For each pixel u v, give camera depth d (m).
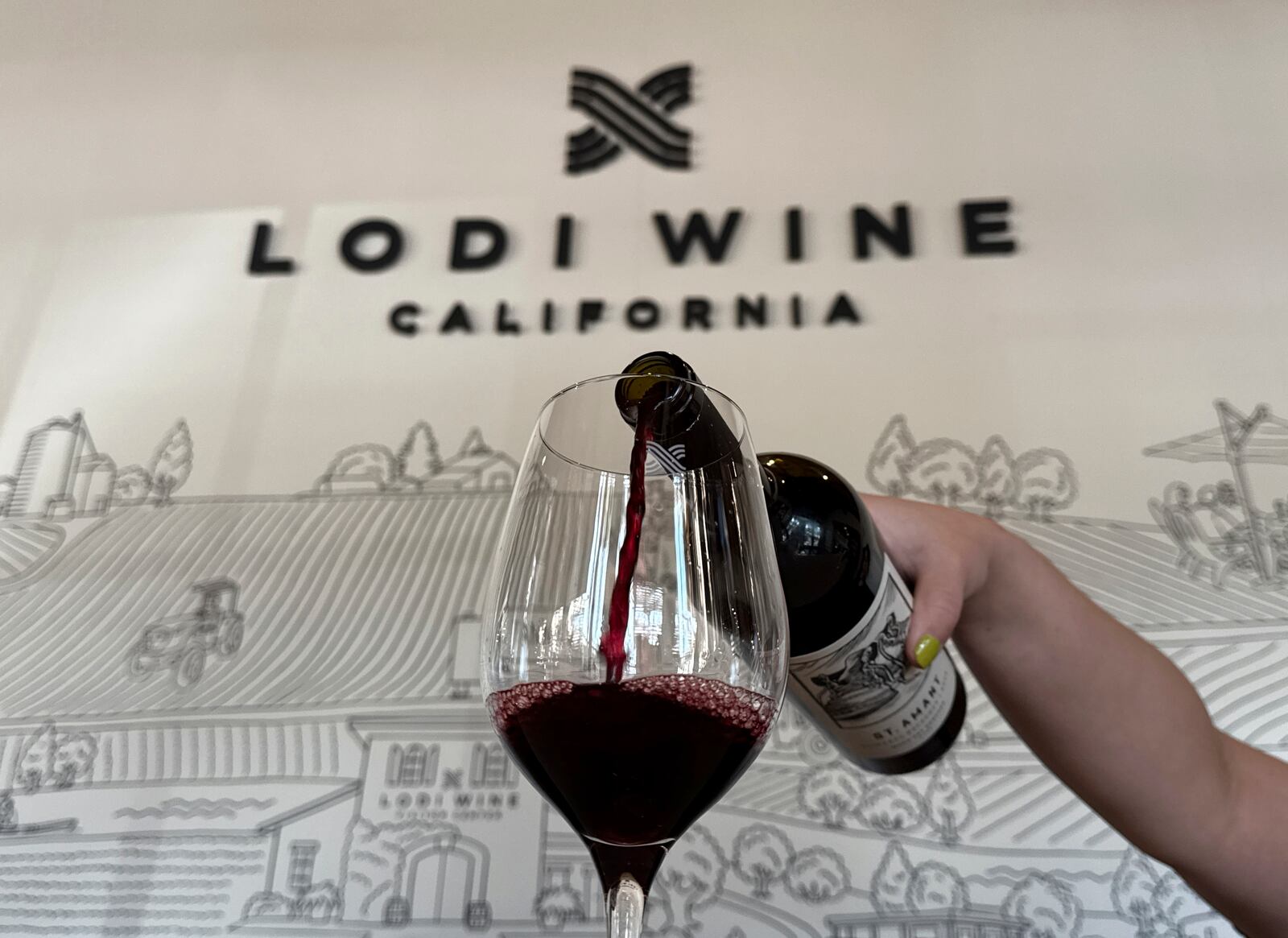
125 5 1.91
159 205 1.74
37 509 1.52
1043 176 1.61
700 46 1.77
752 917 1.21
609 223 1.65
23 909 1.27
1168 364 1.45
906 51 1.73
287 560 1.46
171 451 1.55
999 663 0.74
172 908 1.27
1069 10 1.73
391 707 1.36
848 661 0.65
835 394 1.48
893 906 1.20
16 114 1.83
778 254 1.59
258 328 1.63
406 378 1.57
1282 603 1.29
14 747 1.37
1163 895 1.17
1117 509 1.37
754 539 0.42
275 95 1.82
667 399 0.44
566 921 1.23
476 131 1.75
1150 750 0.69
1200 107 1.63
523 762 0.41
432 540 1.46
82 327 1.65
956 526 0.73
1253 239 1.52
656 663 0.40
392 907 1.25
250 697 1.38
